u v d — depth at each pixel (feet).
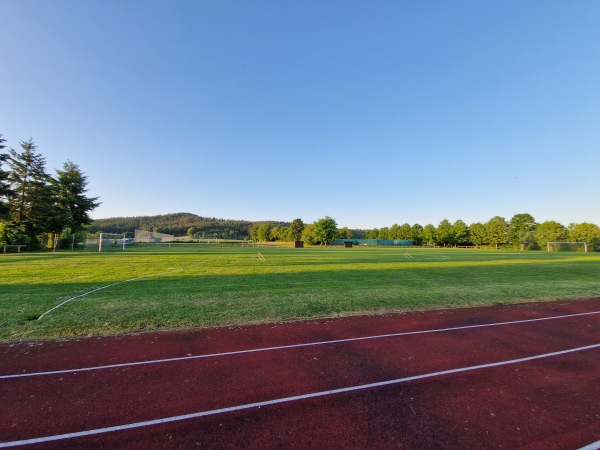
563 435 9.29
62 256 78.23
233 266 55.83
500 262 72.59
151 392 11.58
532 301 28.94
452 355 15.62
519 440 9.04
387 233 359.25
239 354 15.47
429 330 19.86
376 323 21.33
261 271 48.14
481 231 277.03
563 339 18.31
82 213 147.33
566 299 30.04
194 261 66.18
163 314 22.17
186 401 10.99
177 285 33.88
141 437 9.05
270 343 17.11
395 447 8.68
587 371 13.89
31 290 30.07
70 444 8.71
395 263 66.18
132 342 16.98
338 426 9.64
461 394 11.69
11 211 108.88
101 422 9.72
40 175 120.78
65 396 11.21
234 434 9.23
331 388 12.05
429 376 13.21
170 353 15.48
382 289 33.04
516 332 19.63
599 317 23.58
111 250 126.00
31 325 19.27
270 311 23.71
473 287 35.09
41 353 15.29
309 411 10.46
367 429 9.50
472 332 19.54
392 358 15.16
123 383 12.26
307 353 15.70
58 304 24.41
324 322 21.39
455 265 62.54
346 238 353.92
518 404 11.01
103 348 16.05
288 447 8.66
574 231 221.66
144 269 48.96
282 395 11.48
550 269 56.24
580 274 49.26
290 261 69.00
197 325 20.16
